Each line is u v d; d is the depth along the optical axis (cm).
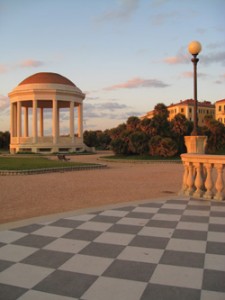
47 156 4166
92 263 475
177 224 673
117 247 540
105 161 3159
